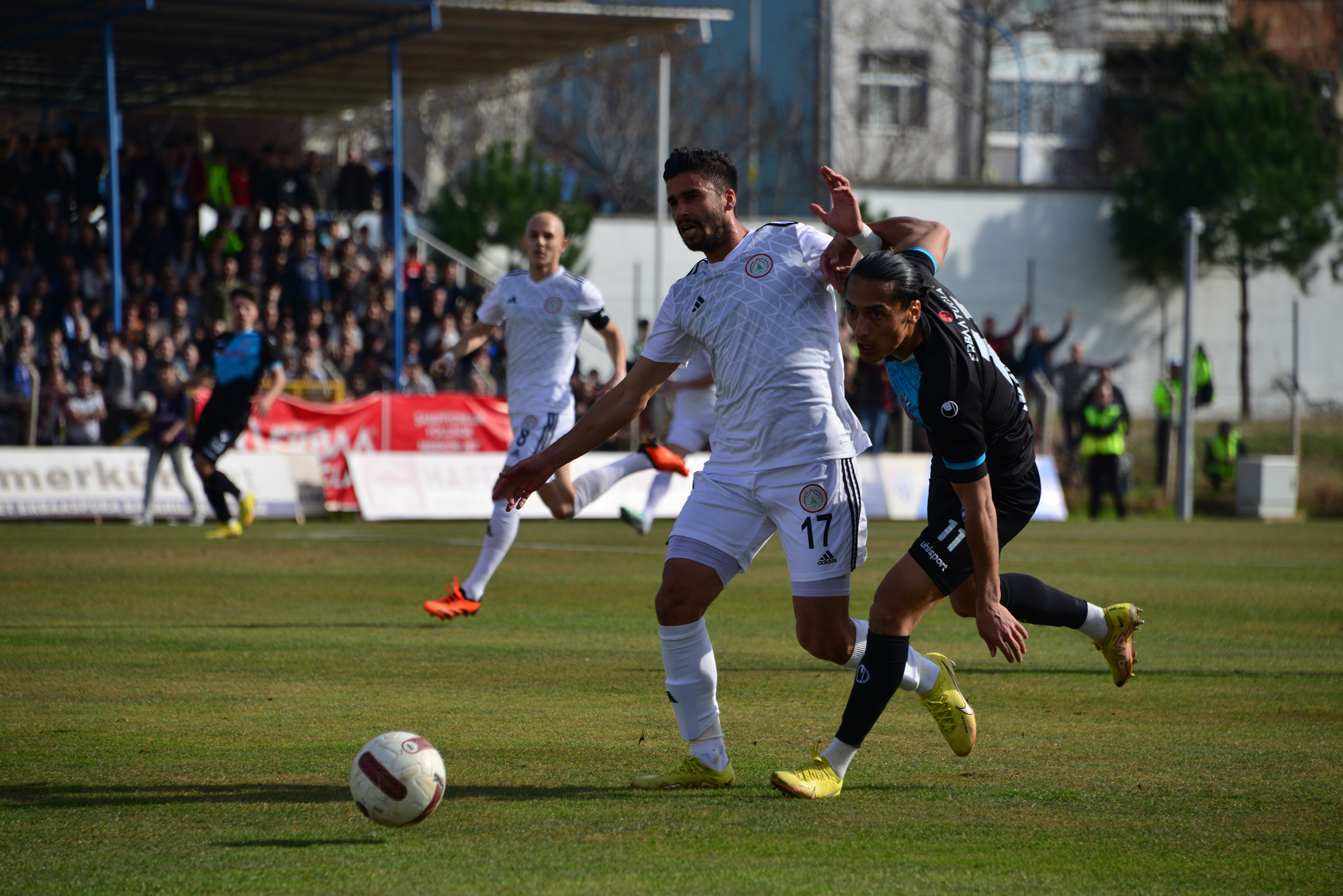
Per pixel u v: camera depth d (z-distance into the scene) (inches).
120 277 2815.0
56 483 2389.3
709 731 617.0
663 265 4178.2
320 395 2827.3
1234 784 625.9
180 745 693.3
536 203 3973.9
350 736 719.1
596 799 590.2
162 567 1656.0
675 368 652.7
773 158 5679.1
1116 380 4534.9
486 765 655.8
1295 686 916.0
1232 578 1684.3
